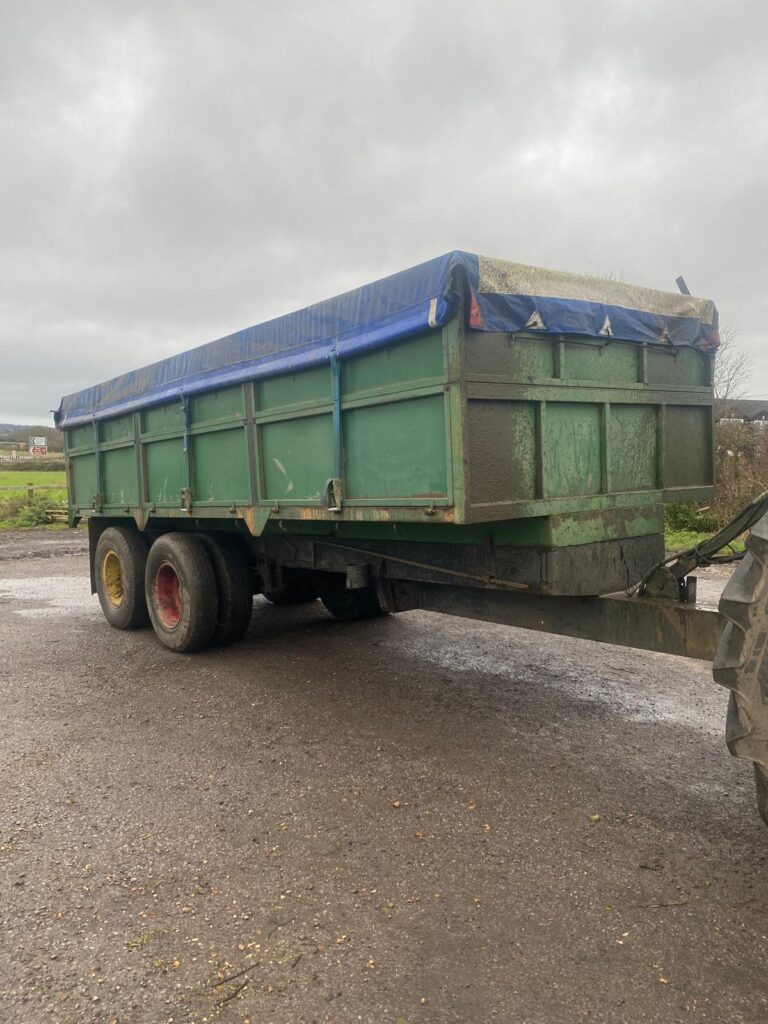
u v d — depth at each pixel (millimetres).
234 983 2486
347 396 4395
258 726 4887
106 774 4145
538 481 3914
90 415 8047
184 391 6199
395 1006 2371
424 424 3863
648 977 2482
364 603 7855
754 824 3529
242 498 5715
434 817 3623
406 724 4902
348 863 3217
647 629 3729
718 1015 2312
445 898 2949
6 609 9258
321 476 4781
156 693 5602
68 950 2658
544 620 4227
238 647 6973
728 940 2672
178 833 3486
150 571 7059
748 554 2656
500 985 2457
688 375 4758
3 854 3305
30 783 4027
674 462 4684
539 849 3314
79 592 10664
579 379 4066
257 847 3357
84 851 3328
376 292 4086
